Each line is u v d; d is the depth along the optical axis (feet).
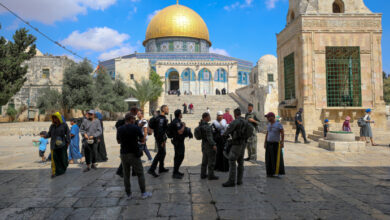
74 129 26.08
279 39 54.19
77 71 78.59
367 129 35.81
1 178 19.94
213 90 137.59
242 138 16.89
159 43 162.91
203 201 14.28
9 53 72.23
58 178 19.81
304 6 47.19
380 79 44.83
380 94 44.65
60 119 20.81
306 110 44.04
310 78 44.55
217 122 21.75
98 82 86.58
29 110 89.56
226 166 21.34
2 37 71.56
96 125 22.81
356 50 45.50
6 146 40.32
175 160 19.25
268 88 72.64
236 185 17.35
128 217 12.23
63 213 12.87
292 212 12.60
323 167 22.63
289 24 49.03
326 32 44.88
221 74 140.56
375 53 44.96
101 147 26.48
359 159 26.32
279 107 51.34
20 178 19.93
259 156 29.07
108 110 82.74
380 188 16.38
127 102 86.99
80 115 90.17
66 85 77.71
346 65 47.75
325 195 15.11
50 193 16.08
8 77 70.79
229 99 108.47
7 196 15.53
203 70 138.72
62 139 20.54
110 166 24.22
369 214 12.31
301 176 19.58
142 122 25.16
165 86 136.77
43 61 91.71
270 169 19.45
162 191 16.17
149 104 99.40
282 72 53.06
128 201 14.46
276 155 19.33
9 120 88.12
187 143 40.24
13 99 89.92
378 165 23.35
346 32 44.93
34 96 90.63
